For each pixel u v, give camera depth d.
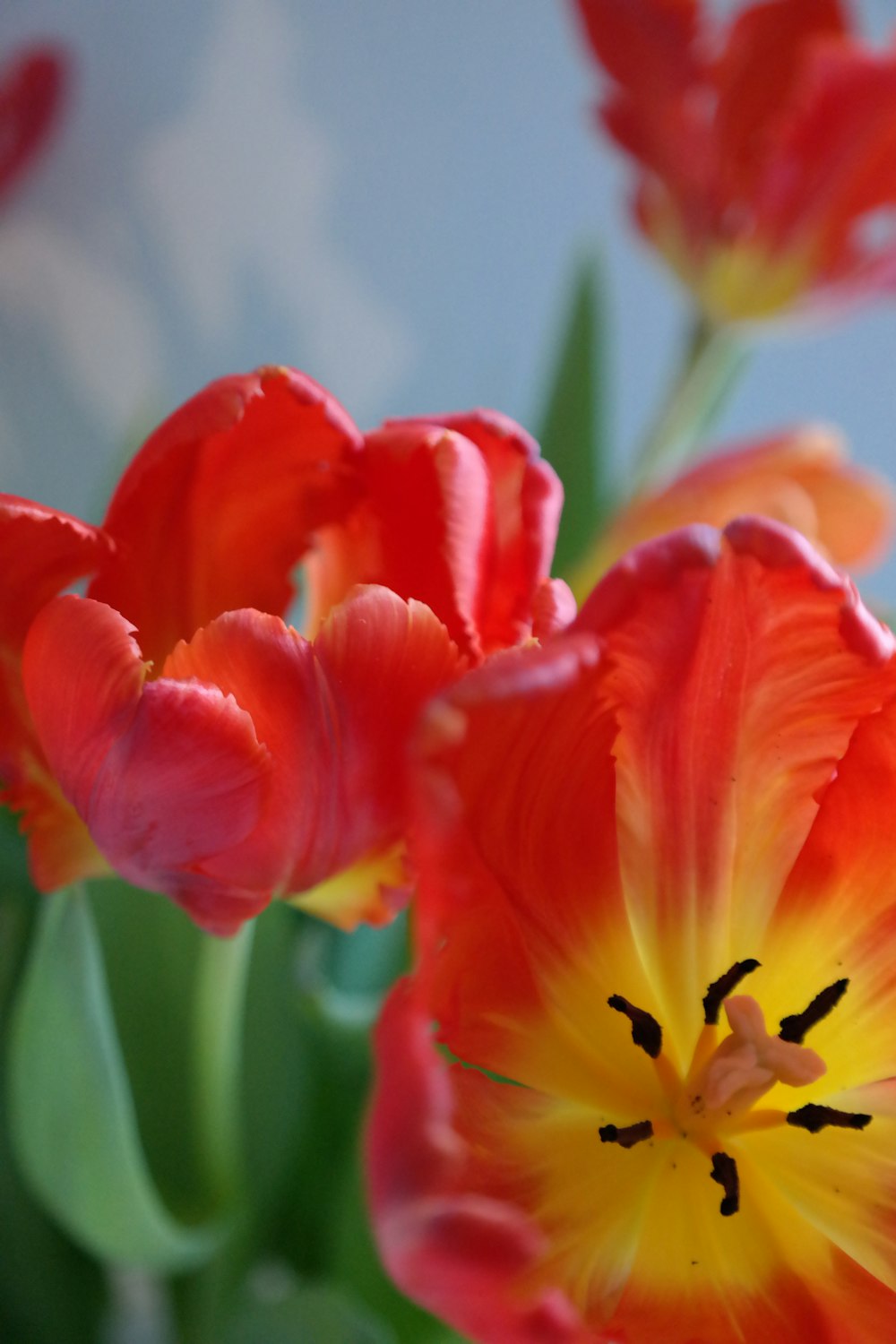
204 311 0.68
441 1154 0.26
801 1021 0.33
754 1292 0.32
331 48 0.64
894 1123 0.33
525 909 0.31
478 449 0.31
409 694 0.30
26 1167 0.35
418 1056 0.26
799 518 0.39
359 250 0.68
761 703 0.31
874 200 0.43
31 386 0.67
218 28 0.63
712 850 0.33
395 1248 0.26
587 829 0.32
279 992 0.39
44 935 0.33
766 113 0.43
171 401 0.69
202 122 0.64
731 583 0.30
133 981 0.37
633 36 0.43
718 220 0.44
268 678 0.29
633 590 0.29
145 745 0.30
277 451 0.32
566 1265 0.31
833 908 0.33
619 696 0.30
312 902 0.32
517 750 0.29
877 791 0.32
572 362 0.46
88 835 0.32
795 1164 0.33
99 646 0.30
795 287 0.44
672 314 0.71
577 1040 0.33
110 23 0.62
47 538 0.31
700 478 0.39
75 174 0.64
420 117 0.66
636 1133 0.32
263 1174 0.39
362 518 0.32
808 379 0.73
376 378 0.70
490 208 0.68
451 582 0.31
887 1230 0.33
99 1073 0.33
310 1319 0.36
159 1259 0.36
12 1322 0.40
